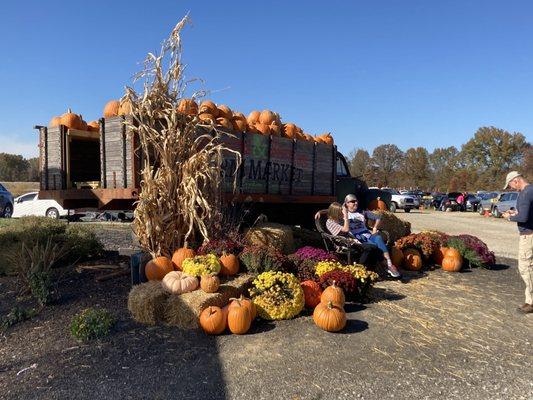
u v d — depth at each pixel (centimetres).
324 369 400
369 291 614
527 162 5666
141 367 401
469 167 8269
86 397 350
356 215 750
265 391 361
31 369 397
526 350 451
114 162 681
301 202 972
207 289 523
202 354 430
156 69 647
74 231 818
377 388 368
